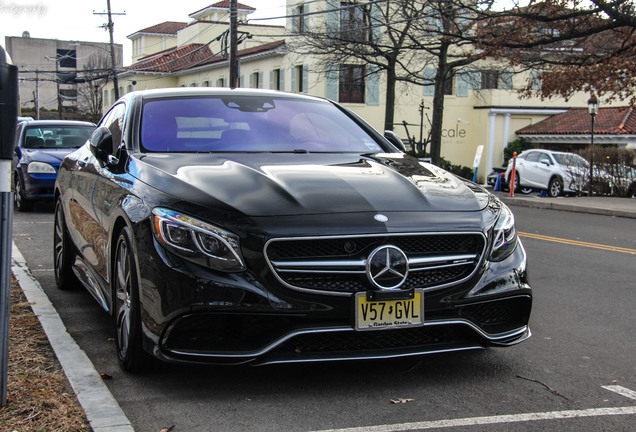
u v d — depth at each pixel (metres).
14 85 3.01
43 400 3.25
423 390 3.64
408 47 28.55
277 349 3.40
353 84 37.16
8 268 3.10
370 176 3.95
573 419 3.30
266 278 3.29
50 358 3.95
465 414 3.32
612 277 7.32
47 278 6.55
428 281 3.53
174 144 4.40
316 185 3.70
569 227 12.96
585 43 23.36
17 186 13.02
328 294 3.34
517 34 21.56
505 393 3.64
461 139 40.38
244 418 3.21
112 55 49.81
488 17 21.58
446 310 3.55
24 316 4.88
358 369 3.95
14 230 10.10
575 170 22.73
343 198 3.57
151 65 55.81
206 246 3.30
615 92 21.52
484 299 3.63
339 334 3.45
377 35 32.22
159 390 3.56
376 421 3.21
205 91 5.06
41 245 8.59
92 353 4.20
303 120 4.94
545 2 20.55
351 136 4.93
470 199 3.86
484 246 3.66
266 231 3.29
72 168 5.61
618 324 5.26
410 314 3.45
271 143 4.54
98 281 4.56
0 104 2.98
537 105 40.19
